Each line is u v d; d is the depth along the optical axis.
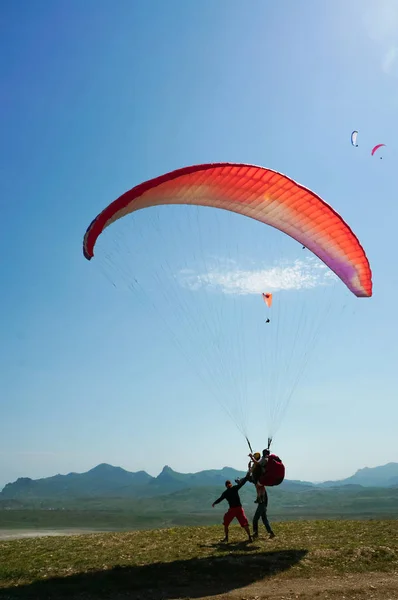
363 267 16.39
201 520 120.50
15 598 10.35
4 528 85.69
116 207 12.95
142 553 13.91
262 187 15.08
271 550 13.62
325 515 121.50
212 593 10.43
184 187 14.34
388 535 15.55
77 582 11.34
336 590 10.34
